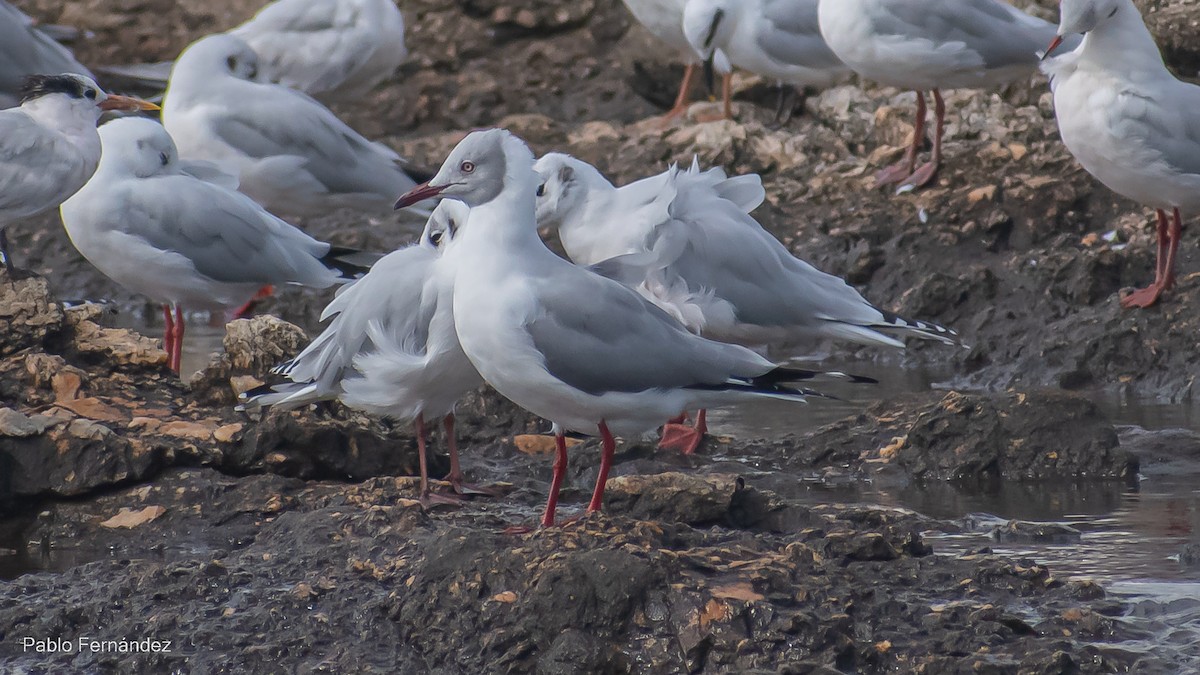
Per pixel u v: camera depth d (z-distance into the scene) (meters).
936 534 10.82
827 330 13.07
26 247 21.41
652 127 23.67
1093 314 16.38
